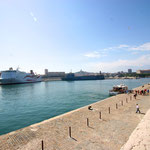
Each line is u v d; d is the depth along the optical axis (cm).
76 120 1570
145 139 566
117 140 1032
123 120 1518
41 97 5047
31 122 2136
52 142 1037
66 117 1694
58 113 2658
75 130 1266
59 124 1442
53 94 5866
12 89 8644
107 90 6812
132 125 1348
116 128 1279
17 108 3262
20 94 6106
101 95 5059
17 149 936
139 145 536
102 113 1861
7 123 2095
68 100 4178
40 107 3284
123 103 2547
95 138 1083
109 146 943
